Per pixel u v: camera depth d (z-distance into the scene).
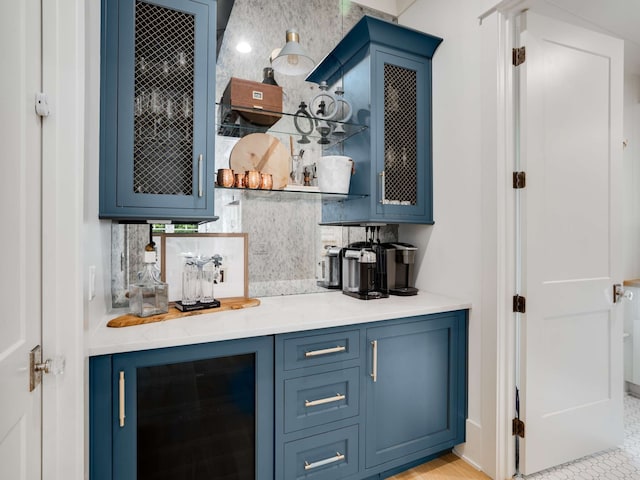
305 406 1.49
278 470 1.44
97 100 1.30
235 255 1.88
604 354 2.01
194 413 1.30
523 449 1.75
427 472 1.81
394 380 1.71
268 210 2.05
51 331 1.00
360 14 2.37
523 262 1.76
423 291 2.24
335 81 2.27
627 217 2.89
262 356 1.41
